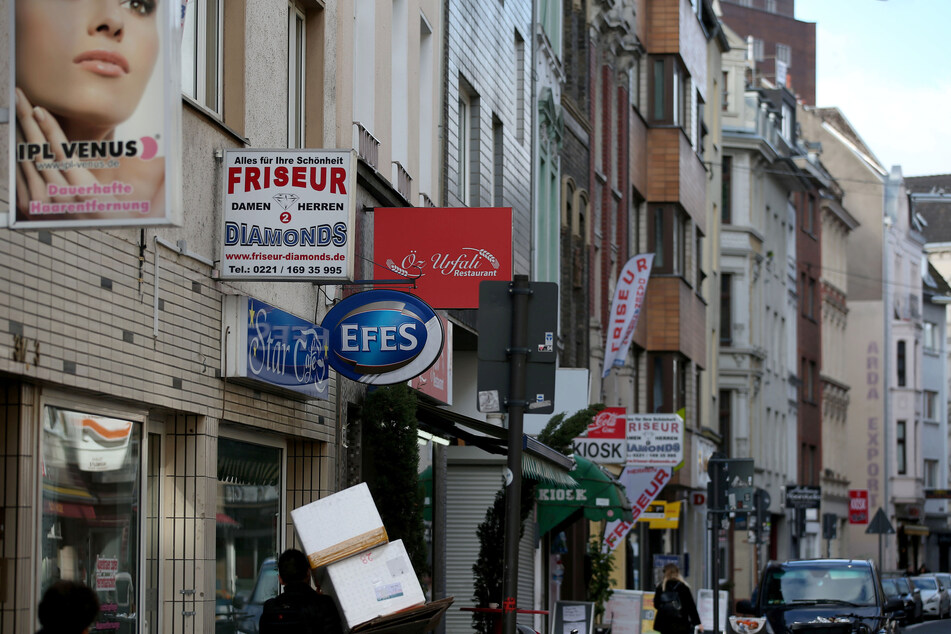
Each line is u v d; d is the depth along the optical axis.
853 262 171.62
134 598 20.05
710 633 44.19
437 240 30.02
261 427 24.66
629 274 60.06
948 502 184.38
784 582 43.44
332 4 29.41
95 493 18.94
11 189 14.92
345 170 22.42
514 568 17.98
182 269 21.12
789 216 134.12
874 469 169.12
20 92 15.02
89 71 15.00
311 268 22.33
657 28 81.75
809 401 141.62
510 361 18.44
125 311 19.08
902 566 176.88
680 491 84.94
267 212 22.44
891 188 177.00
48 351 16.84
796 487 102.25
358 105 31.98
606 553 53.69
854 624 39.72
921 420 178.62
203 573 21.75
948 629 78.38
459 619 43.69
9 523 16.69
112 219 14.88
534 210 52.75
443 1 39.94
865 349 170.62
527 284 18.48
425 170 38.03
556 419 38.47
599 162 69.25
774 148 118.62
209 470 22.14
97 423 18.98
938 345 191.25
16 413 16.75
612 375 71.44
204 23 23.39
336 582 18.84
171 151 14.91
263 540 26.14
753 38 190.50
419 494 29.97
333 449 28.80
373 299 26.20
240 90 24.14
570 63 63.28
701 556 93.75
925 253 196.50
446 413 33.12
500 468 44.38
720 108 107.00
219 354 22.59
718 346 105.69
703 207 92.06
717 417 104.94
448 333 37.38
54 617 12.98
